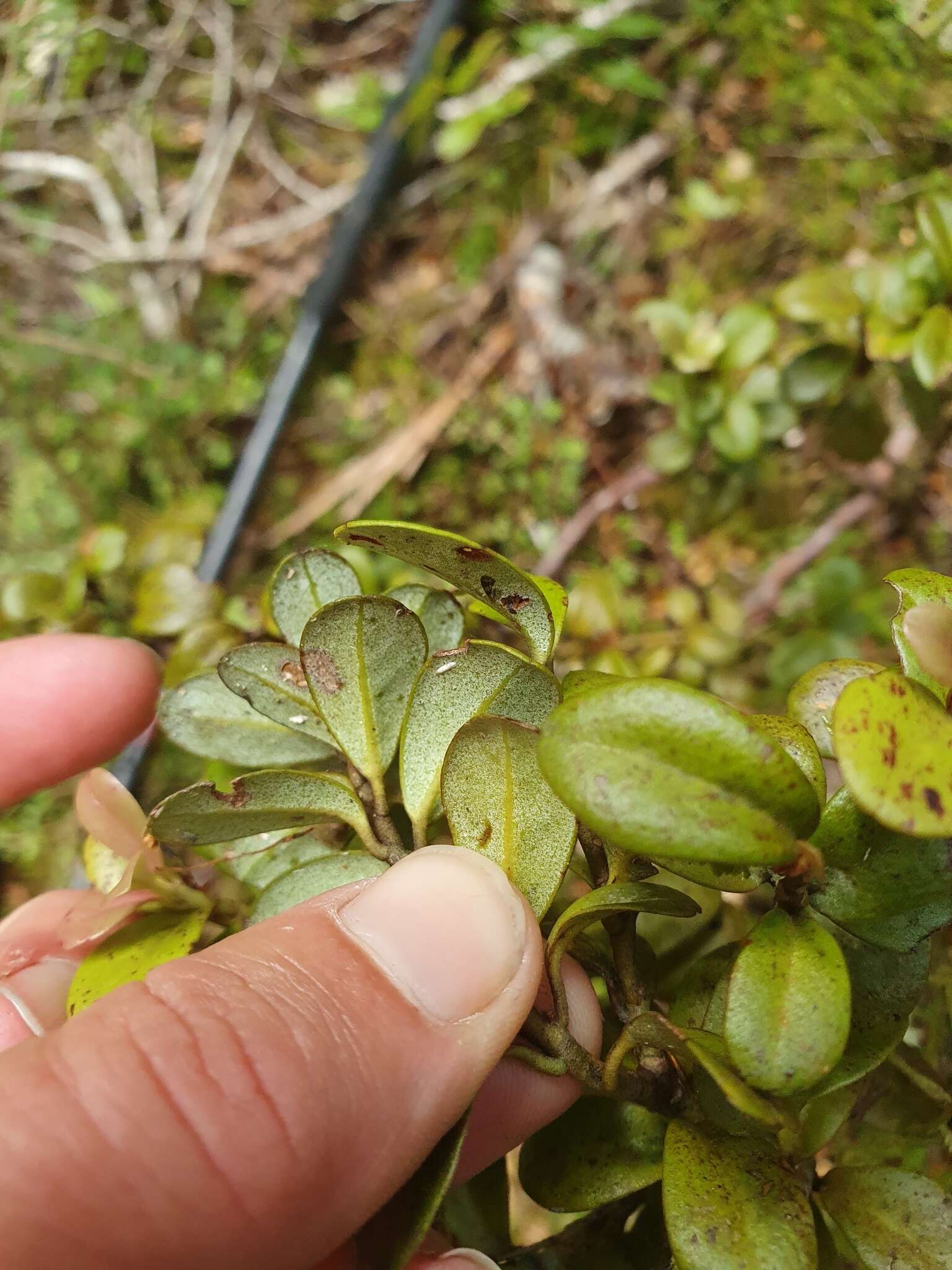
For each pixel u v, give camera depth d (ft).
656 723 0.19
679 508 0.63
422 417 0.71
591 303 0.71
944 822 0.17
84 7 0.80
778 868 0.20
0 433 0.73
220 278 0.77
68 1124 0.22
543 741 0.19
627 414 0.69
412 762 0.25
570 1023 0.26
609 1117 0.26
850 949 0.23
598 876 0.24
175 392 0.72
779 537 0.61
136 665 0.45
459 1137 0.22
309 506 0.71
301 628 0.27
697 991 0.25
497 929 0.23
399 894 0.24
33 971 0.35
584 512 0.65
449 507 0.69
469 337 0.73
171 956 0.26
